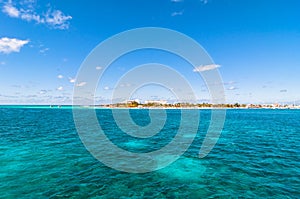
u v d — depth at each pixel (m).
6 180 13.61
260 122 58.09
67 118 63.69
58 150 22.00
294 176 14.85
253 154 21.30
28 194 11.73
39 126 42.19
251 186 13.23
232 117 79.69
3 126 41.47
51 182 13.48
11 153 20.48
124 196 11.89
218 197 11.80
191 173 15.73
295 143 27.33
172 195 12.10
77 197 11.55
